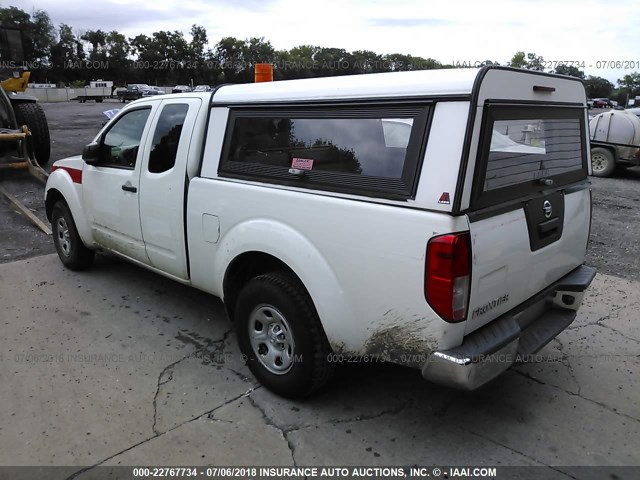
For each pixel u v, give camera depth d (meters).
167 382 3.34
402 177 2.46
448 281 2.30
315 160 2.83
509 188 2.65
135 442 2.77
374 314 2.59
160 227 3.87
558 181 3.14
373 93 2.59
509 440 2.82
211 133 3.44
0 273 5.18
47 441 2.77
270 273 3.08
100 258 5.71
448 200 2.31
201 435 2.83
